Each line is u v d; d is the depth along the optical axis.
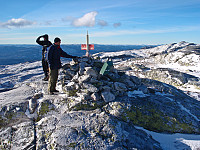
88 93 4.92
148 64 18.41
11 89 6.70
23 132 3.67
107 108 4.77
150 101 5.36
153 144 3.77
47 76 6.50
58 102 4.77
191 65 15.27
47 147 3.25
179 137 4.20
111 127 3.79
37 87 6.03
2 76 48.97
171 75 12.01
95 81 5.19
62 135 3.43
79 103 4.69
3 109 4.33
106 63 5.20
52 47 4.73
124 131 3.82
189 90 9.83
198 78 11.58
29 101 4.76
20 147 3.32
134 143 3.54
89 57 6.14
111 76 6.25
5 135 3.65
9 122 4.12
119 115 4.57
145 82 7.72
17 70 58.38
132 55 53.06
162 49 52.16
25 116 4.36
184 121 4.68
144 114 4.73
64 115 4.16
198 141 3.93
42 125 3.86
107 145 3.31
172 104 5.53
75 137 3.41
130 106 4.86
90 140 3.38
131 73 13.98
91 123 3.88
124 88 5.52
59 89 5.57
